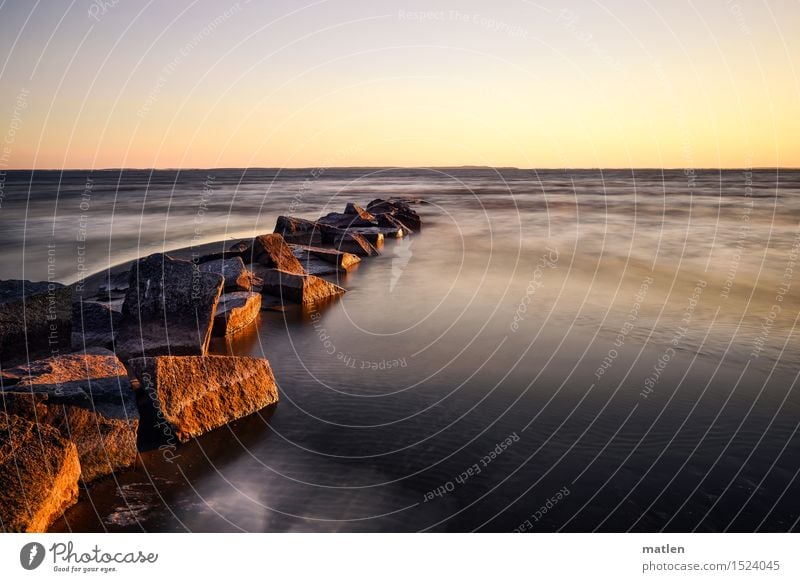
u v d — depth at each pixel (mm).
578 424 8289
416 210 45031
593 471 7160
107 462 6723
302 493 6660
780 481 6953
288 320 13281
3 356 8719
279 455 7406
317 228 26594
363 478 6965
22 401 6398
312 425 8188
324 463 7262
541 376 9984
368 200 57125
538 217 38312
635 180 107500
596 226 32469
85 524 5945
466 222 36250
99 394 7078
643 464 7297
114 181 104750
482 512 6402
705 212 39656
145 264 10719
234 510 6320
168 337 10062
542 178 132500
